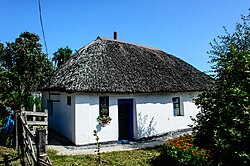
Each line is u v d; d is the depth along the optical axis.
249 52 4.23
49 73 15.95
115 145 11.45
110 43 15.76
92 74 12.01
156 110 13.93
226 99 4.16
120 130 12.90
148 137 13.30
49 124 15.63
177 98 15.91
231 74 4.28
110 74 12.51
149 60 16.09
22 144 8.02
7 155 8.00
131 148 10.76
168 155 7.93
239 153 3.56
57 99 14.26
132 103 13.21
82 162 8.25
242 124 3.60
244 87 3.89
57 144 11.25
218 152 4.26
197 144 5.06
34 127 10.08
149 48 19.30
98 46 14.73
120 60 14.21
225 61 4.81
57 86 12.27
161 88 13.53
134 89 12.28
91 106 11.65
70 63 14.43
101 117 11.78
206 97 4.98
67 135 12.25
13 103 14.45
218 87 4.73
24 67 14.68
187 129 15.77
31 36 15.49
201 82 17.16
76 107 11.25
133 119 13.06
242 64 4.10
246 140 3.56
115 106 12.34
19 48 14.62
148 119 13.45
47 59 15.60
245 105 3.64
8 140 9.20
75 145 11.00
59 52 23.39
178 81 15.27
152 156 9.20
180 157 7.38
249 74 3.85
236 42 7.92
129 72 13.41
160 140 12.83
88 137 11.33
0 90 14.40
